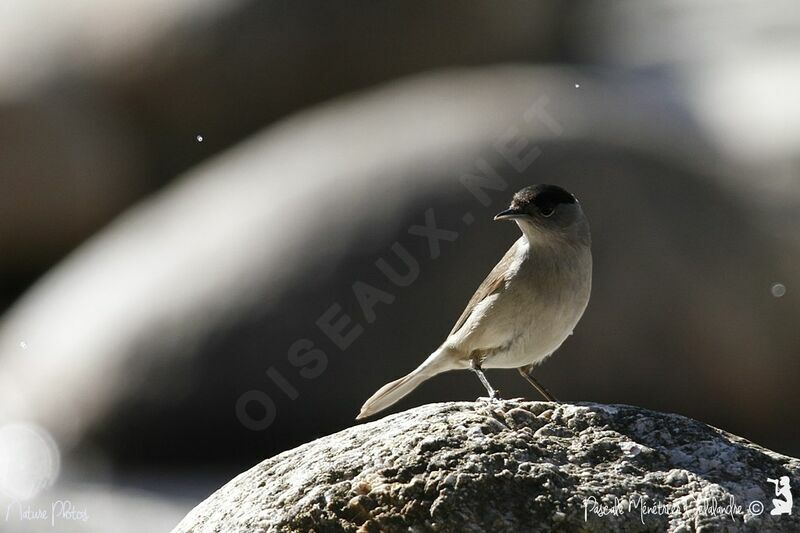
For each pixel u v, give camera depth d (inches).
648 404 551.2
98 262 649.6
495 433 277.9
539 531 257.6
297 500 267.3
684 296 563.5
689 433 283.1
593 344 550.6
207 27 791.1
